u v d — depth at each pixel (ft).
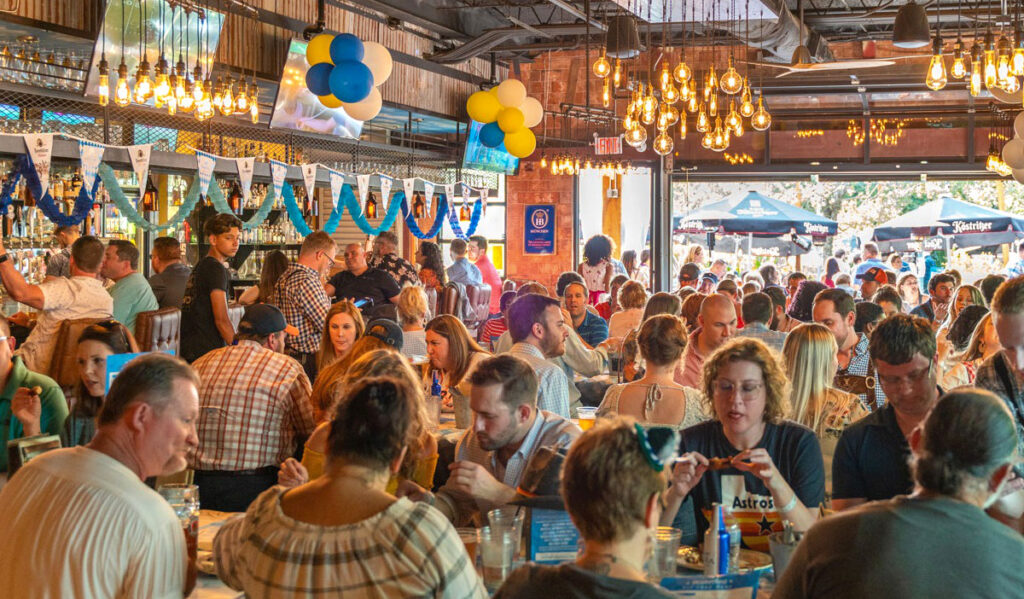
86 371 13.23
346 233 49.47
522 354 15.66
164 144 30.91
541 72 51.88
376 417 7.55
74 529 8.09
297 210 34.78
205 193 30.12
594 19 38.47
